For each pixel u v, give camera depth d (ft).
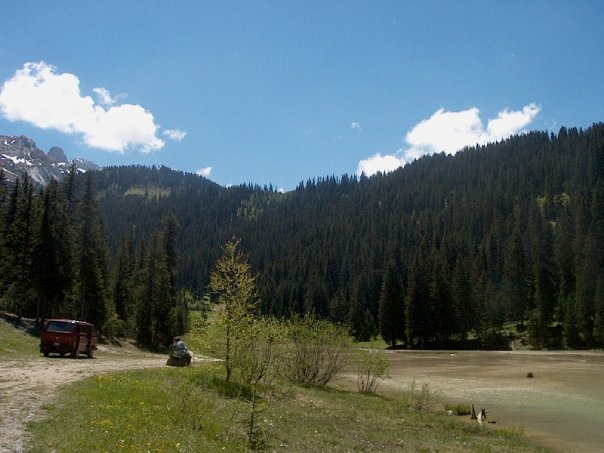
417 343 349.00
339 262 540.93
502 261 427.74
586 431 68.69
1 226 170.91
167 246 236.02
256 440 40.47
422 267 343.67
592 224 371.35
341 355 101.81
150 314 209.87
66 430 31.45
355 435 54.13
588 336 294.66
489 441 60.23
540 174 597.11
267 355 74.18
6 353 90.17
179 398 48.11
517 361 206.59
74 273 172.86
